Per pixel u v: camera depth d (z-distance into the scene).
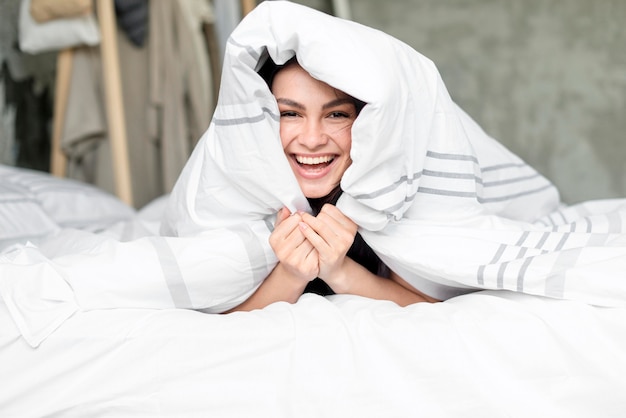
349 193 0.88
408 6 3.08
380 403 0.76
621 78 2.84
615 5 2.82
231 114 0.90
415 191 0.92
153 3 2.20
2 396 0.79
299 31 0.85
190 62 2.25
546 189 1.28
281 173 0.91
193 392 0.77
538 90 2.94
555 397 0.76
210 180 0.97
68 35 2.01
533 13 2.92
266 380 0.77
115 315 0.84
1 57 2.06
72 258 0.89
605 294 0.80
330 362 0.78
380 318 0.82
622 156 2.86
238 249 0.92
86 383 0.79
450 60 3.05
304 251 0.94
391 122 0.83
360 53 0.83
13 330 0.83
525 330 0.79
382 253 0.97
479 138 1.13
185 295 0.90
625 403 0.76
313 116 0.92
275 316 0.83
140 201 2.29
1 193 1.42
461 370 0.77
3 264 0.88
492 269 0.87
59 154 2.14
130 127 2.27
